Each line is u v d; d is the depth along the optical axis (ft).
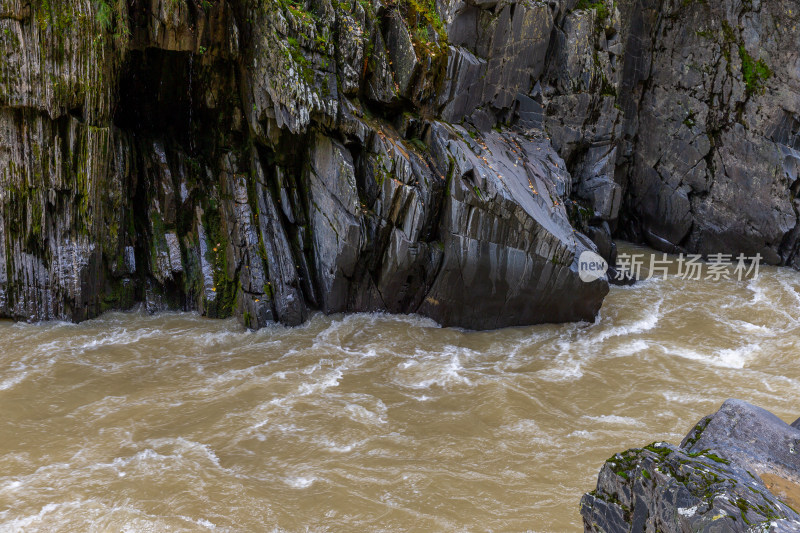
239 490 20.36
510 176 34.86
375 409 26.02
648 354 31.99
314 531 18.70
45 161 29.27
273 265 32.89
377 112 34.91
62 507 19.25
